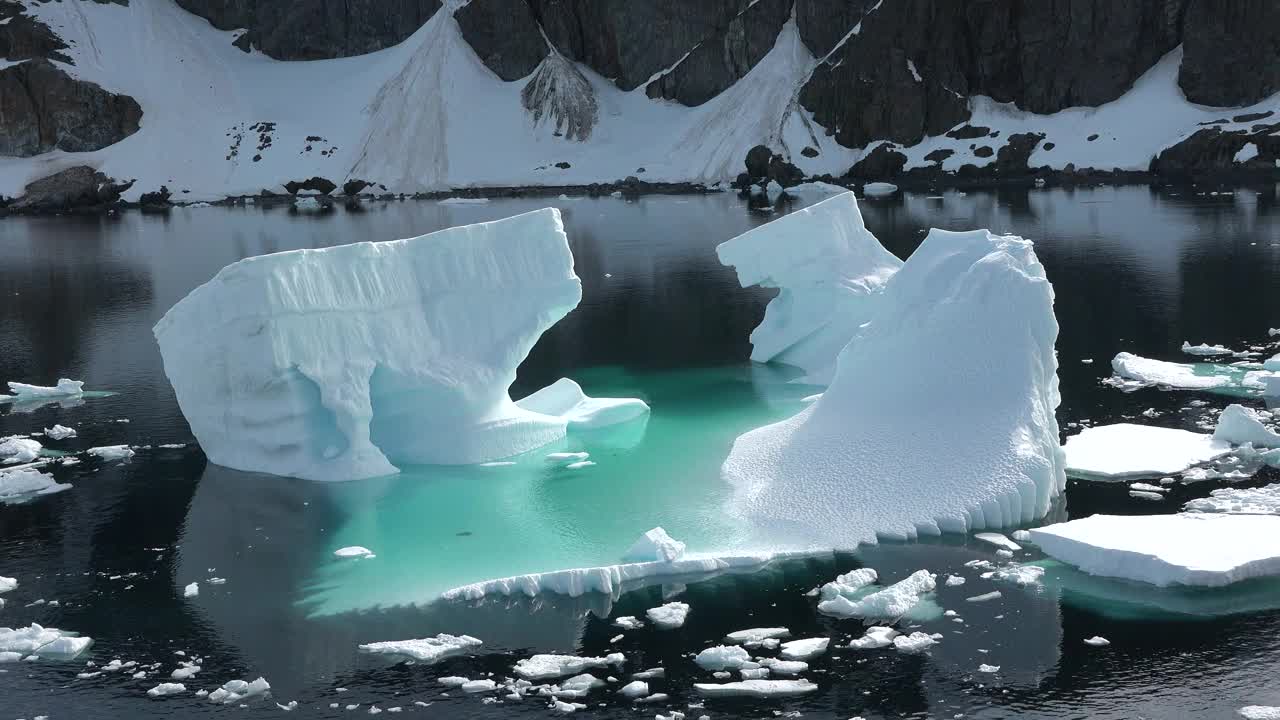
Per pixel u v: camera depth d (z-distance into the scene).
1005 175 62.84
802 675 11.42
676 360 25.83
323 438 18.30
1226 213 43.25
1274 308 26.89
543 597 13.56
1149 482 16.38
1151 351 23.80
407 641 12.37
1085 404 20.23
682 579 13.89
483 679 11.62
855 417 17.19
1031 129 63.88
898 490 15.55
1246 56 59.62
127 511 16.83
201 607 13.52
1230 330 25.12
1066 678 11.16
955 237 18.03
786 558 14.38
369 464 18.06
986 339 16.50
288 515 16.47
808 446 17.09
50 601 13.82
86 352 27.95
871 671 11.43
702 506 16.22
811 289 24.36
